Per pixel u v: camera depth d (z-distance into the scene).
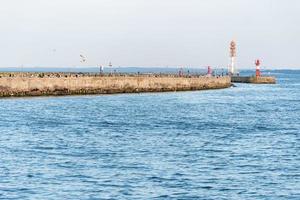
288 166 54.03
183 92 175.38
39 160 55.38
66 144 65.38
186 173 50.44
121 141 68.50
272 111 117.88
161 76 173.25
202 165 54.03
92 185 45.84
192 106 125.75
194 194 43.69
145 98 145.88
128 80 157.75
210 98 154.25
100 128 81.62
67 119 92.88
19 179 47.44
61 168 51.75
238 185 46.44
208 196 43.22
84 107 115.25
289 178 49.00
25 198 42.19
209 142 68.88
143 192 44.06
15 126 81.88
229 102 141.75
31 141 67.31
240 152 61.56
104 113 104.69
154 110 113.12
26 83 128.38
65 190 44.34
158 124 88.38
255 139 72.19
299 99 159.75
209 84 197.25
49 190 44.28
